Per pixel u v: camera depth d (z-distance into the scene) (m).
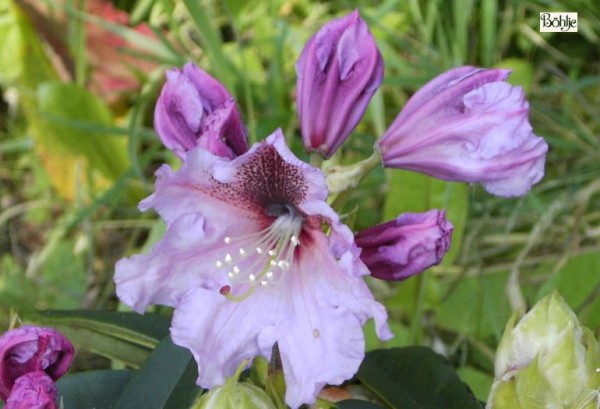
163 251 0.32
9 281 0.60
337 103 0.35
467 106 0.33
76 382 0.38
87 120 0.63
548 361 0.31
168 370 0.36
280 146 0.31
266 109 0.65
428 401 0.38
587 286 0.54
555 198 0.63
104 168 0.65
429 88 0.34
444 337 0.58
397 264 0.33
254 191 0.33
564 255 0.55
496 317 0.56
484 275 0.58
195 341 0.32
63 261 0.62
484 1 0.64
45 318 0.40
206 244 0.33
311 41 0.35
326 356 0.31
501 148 0.32
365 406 0.37
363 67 0.35
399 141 0.34
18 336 0.32
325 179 0.33
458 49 0.65
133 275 0.32
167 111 0.35
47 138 0.64
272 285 0.33
